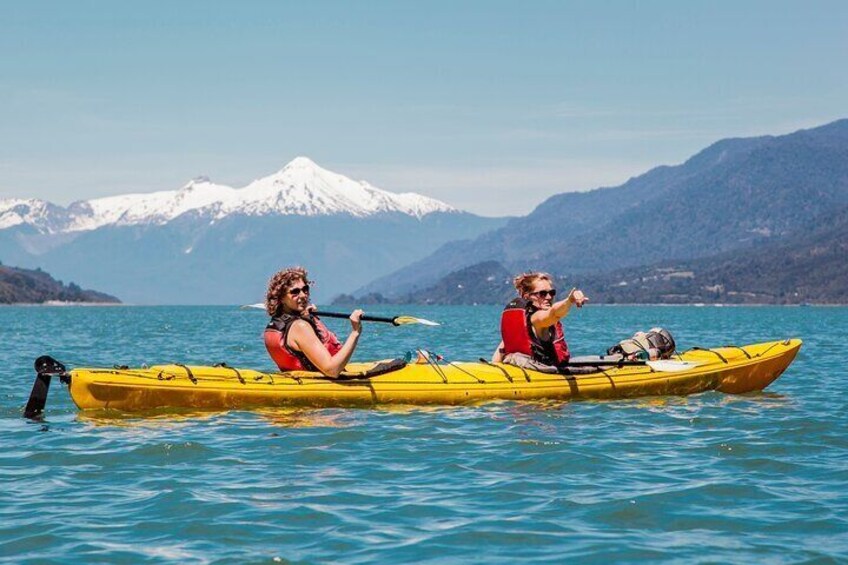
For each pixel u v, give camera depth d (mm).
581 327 63188
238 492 8695
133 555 6965
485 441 10953
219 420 12148
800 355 26844
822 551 6984
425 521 7781
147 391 12570
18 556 6949
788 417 12852
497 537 7359
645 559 6855
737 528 7566
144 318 103625
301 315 13195
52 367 12648
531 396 13766
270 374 13141
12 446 10742
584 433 11492
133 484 9023
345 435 11266
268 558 6887
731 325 78500
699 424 12219
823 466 9719
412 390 13273
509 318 14195
